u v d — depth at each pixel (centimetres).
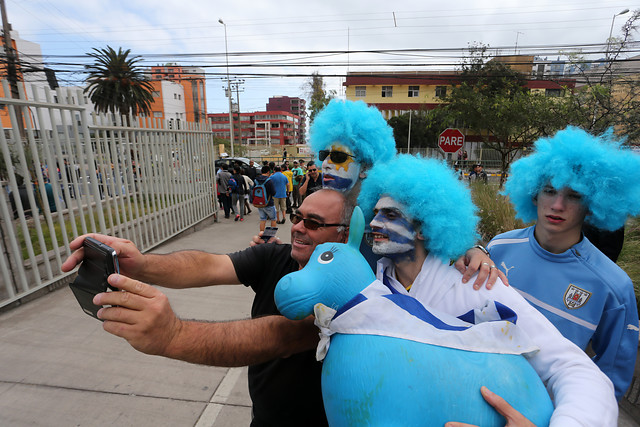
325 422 140
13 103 421
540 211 172
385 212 114
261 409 143
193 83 7362
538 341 100
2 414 264
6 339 357
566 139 163
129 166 643
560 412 83
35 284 452
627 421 272
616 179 153
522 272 177
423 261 119
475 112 1820
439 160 135
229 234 888
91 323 392
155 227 727
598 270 160
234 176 1105
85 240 106
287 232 923
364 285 97
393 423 79
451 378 81
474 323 99
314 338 115
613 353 160
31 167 503
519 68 2855
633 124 862
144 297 88
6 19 1648
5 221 411
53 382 299
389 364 83
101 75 2627
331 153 147
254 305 157
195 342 96
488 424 79
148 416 269
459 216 116
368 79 3647
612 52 1170
